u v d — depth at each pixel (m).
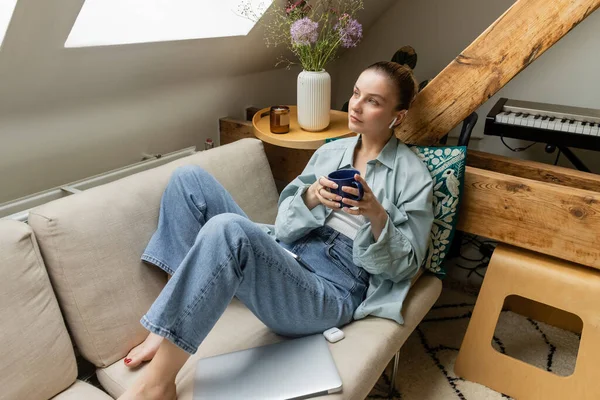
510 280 1.46
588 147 1.94
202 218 1.33
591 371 1.33
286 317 1.13
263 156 1.78
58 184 1.62
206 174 1.38
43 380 1.06
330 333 1.17
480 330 1.50
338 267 1.29
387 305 1.23
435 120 1.57
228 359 1.11
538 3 1.34
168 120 1.96
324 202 1.17
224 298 1.00
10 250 1.04
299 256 1.31
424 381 1.51
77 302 1.15
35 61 1.29
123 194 1.30
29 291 1.06
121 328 1.20
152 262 1.27
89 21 1.47
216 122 2.23
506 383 1.46
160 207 1.36
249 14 1.87
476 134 2.88
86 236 1.18
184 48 1.73
